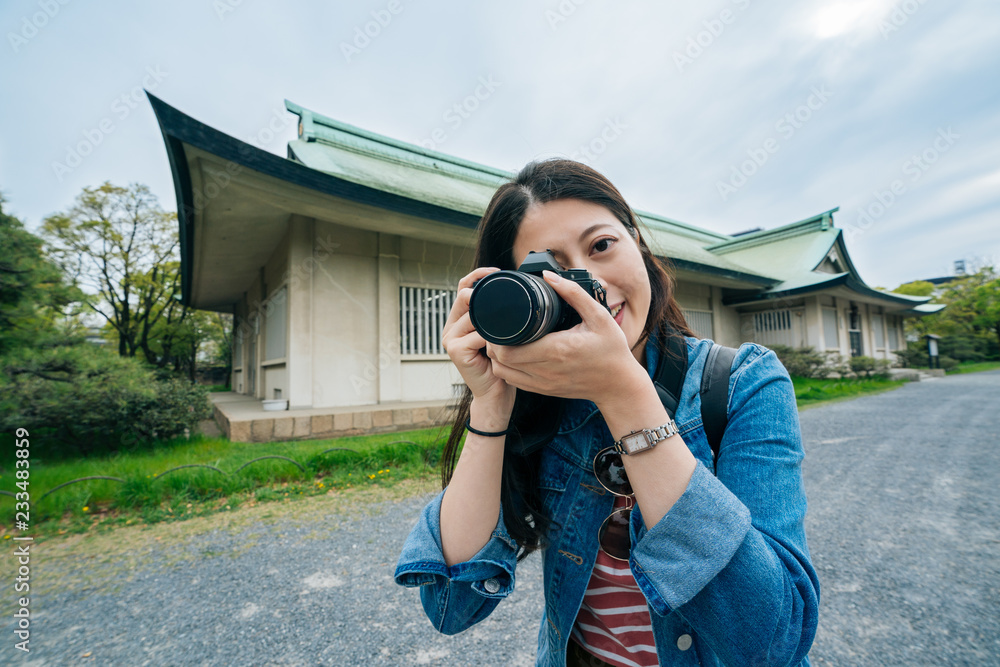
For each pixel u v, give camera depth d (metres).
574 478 0.84
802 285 17.12
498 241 0.92
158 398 6.72
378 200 7.59
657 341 0.86
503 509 0.86
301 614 2.72
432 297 10.02
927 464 5.86
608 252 0.80
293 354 8.42
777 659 0.59
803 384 15.48
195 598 2.89
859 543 3.59
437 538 0.82
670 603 0.59
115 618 2.70
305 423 7.33
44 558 3.43
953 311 37.25
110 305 20.38
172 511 4.33
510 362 0.62
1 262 6.25
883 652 2.31
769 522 0.65
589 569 0.82
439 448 5.80
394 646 2.43
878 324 23.80
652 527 0.61
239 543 3.67
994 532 3.76
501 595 0.80
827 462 6.04
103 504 4.50
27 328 6.67
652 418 0.62
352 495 4.79
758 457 0.69
